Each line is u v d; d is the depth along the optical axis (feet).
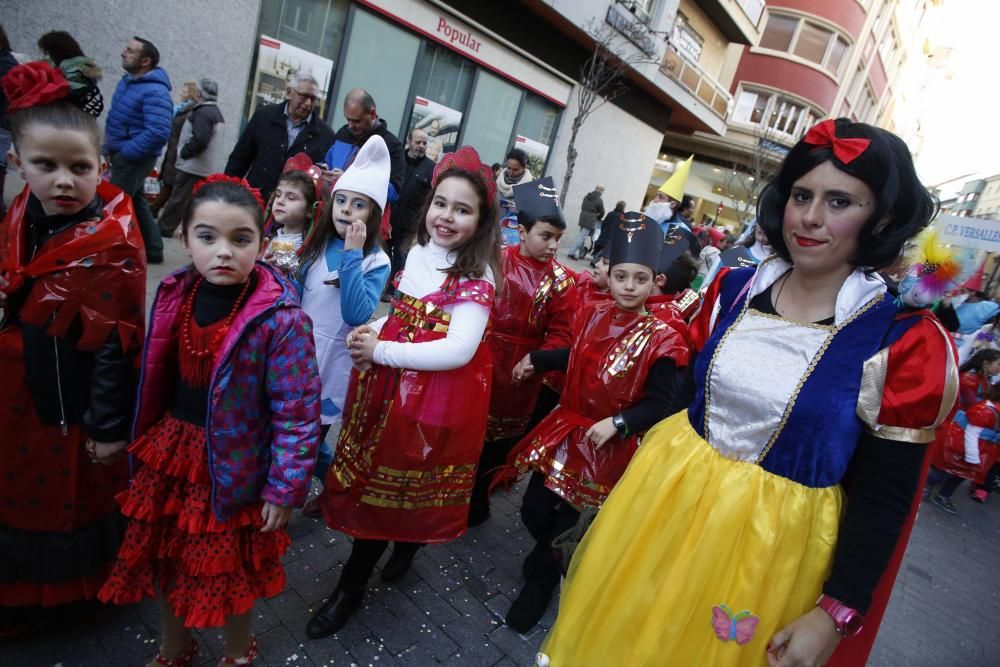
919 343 3.70
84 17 19.65
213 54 22.98
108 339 5.48
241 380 5.23
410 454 6.57
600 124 46.78
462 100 35.32
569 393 7.99
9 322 5.61
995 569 14.97
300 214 8.25
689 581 4.14
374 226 7.99
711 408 4.48
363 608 7.63
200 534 5.32
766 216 4.53
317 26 26.78
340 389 8.46
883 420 3.76
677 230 10.19
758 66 81.76
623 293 7.57
